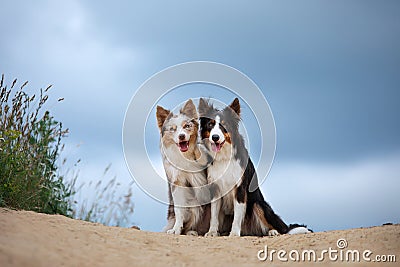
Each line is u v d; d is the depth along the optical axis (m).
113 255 6.12
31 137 9.74
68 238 6.39
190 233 9.76
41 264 5.15
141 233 7.71
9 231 6.00
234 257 6.70
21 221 6.66
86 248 6.14
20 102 9.34
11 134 8.87
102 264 5.70
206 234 9.41
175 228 9.65
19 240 5.70
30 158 9.27
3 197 8.32
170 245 7.21
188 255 6.71
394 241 6.86
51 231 6.49
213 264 6.27
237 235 9.34
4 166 8.49
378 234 7.18
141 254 6.43
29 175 8.95
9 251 5.17
